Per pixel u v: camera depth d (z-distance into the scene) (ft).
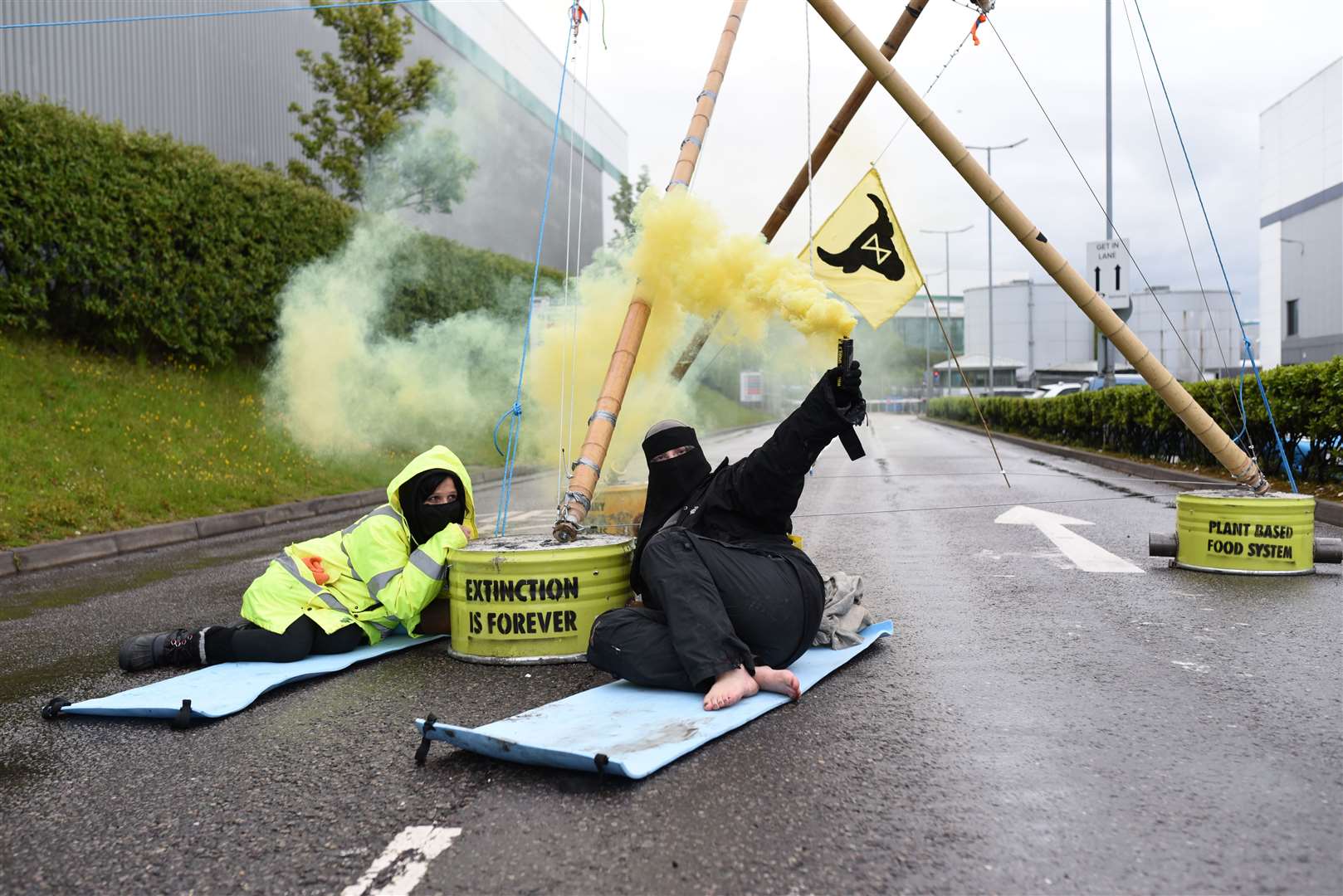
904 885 7.55
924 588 20.16
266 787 10.07
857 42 17.71
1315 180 162.40
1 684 15.16
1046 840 8.26
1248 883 7.45
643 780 9.75
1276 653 14.19
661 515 13.75
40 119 42.04
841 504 37.88
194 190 49.16
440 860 8.20
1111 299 62.85
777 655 12.67
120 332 46.98
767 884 7.60
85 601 23.02
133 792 10.09
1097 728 11.10
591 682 13.56
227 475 43.70
